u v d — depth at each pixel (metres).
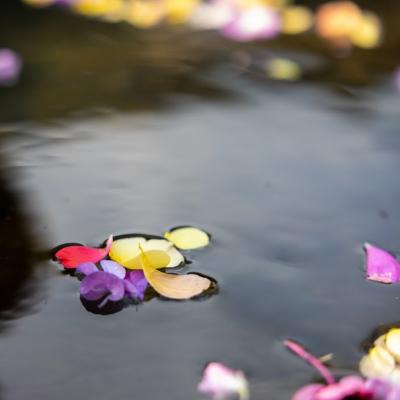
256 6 1.35
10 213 1.01
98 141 1.10
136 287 0.94
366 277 0.97
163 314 0.93
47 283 0.95
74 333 0.92
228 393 0.89
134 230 1.00
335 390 0.88
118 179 1.06
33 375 0.89
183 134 1.12
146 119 1.14
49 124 1.12
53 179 1.05
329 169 1.08
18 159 1.07
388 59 1.27
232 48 1.29
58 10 1.35
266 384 0.89
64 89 1.18
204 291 0.95
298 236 1.00
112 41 1.28
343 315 0.94
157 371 0.90
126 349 0.91
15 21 1.31
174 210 1.02
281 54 1.28
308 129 1.13
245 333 0.92
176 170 1.07
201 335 0.92
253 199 1.04
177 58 1.26
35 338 0.91
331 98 1.19
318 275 0.97
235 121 1.14
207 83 1.21
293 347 0.91
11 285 0.95
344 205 1.04
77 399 0.88
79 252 0.96
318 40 1.31
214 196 1.04
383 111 1.17
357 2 1.43
